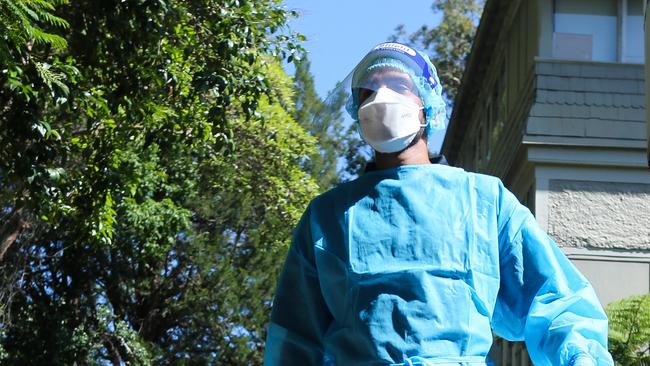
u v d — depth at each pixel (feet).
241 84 41.91
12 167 37.19
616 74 60.29
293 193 66.64
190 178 69.56
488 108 80.38
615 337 42.39
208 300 82.69
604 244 58.80
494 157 72.49
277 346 12.28
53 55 38.60
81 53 39.75
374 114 11.80
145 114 41.19
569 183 59.52
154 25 37.78
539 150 59.52
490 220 11.60
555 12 61.41
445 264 11.21
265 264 83.41
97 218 43.75
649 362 42.39
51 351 72.64
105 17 37.99
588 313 11.41
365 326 11.11
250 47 41.83
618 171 59.47
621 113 59.77
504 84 72.79
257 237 81.87
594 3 61.36
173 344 84.38
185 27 40.98
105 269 77.82
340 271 11.66
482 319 11.18
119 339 75.77
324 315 12.06
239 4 41.55
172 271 82.12
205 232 82.17
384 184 11.78
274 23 42.65
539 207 59.11
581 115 59.72
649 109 25.98
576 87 60.18
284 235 81.25
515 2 68.18
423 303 11.03
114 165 43.70
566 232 58.95
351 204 11.86
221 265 81.92
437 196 11.64
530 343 11.47
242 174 65.62
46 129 35.94
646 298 42.80
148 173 64.54
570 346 11.01
